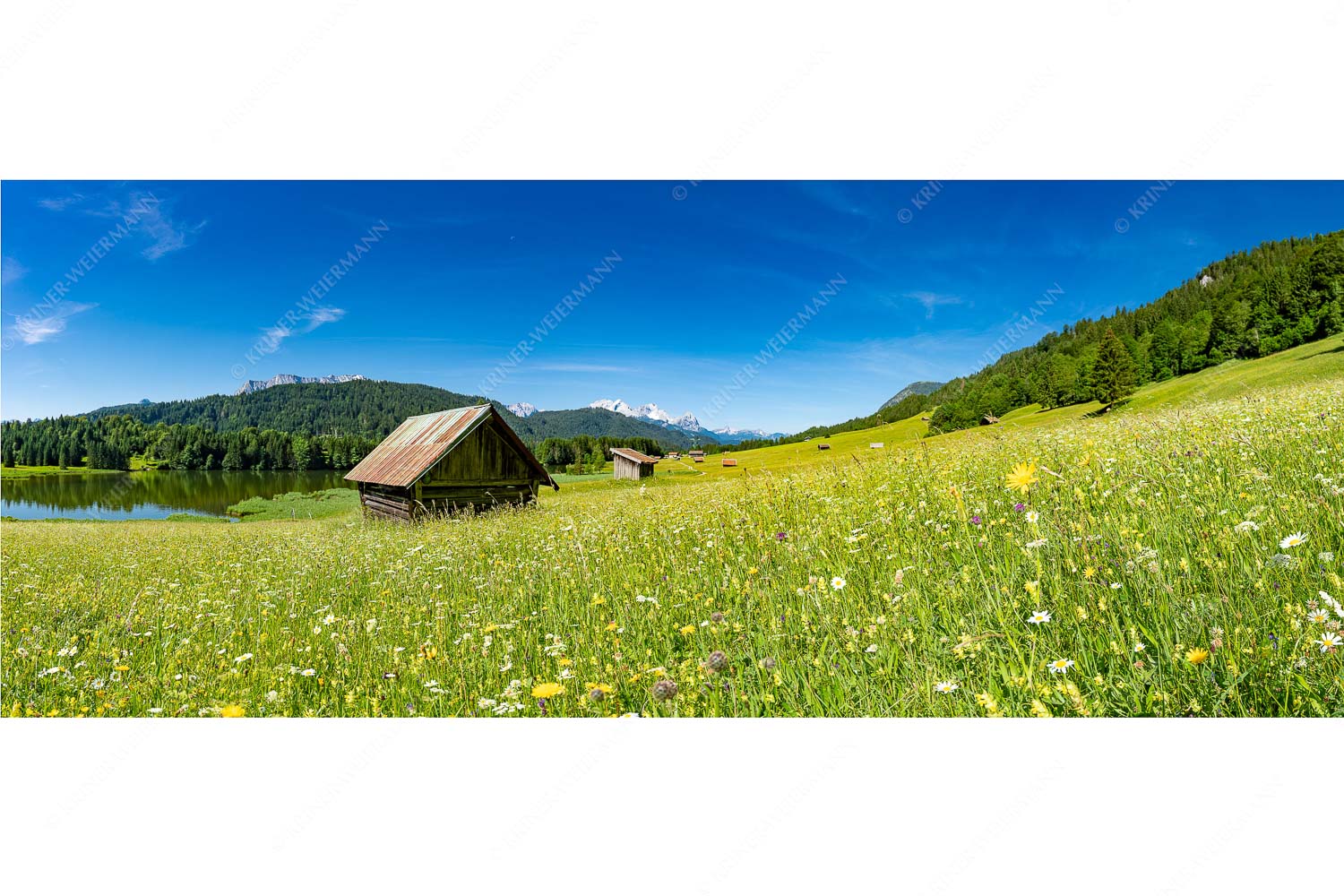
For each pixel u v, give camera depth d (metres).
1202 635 2.76
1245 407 9.55
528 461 22.69
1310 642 2.46
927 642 3.14
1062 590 3.27
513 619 4.82
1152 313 111.75
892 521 5.21
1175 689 2.62
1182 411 10.16
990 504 5.04
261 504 56.66
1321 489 3.92
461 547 8.83
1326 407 7.64
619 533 7.41
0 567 11.31
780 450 74.06
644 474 54.91
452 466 21.53
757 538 5.74
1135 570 3.13
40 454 133.50
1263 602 2.82
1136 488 4.36
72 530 26.48
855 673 3.11
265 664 4.59
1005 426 12.38
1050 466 6.35
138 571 10.28
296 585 7.48
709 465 57.03
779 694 3.15
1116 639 2.86
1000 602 3.32
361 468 27.00
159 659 5.01
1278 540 3.31
